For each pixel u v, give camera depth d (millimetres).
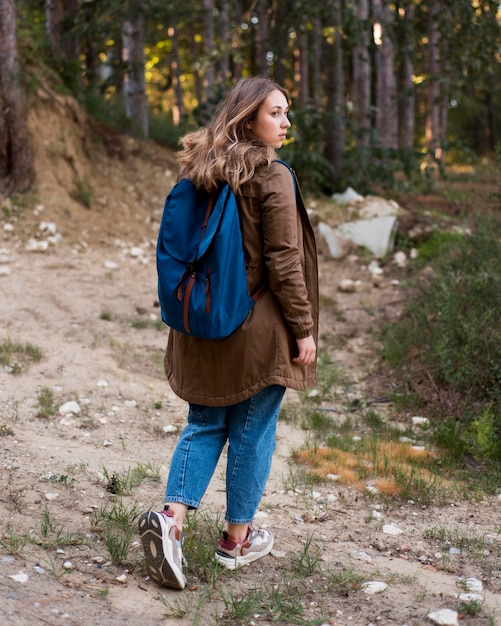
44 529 2891
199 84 18031
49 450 3852
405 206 10945
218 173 2479
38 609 2342
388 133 14094
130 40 11742
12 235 8477
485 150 29641
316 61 12852
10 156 9141
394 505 3602
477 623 2488
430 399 5145
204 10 12969
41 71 10289
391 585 2748
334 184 11445
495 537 3281
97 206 9664
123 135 11266
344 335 6797
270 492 3672
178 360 2674
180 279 2459
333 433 4625
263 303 2564
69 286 7410
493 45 11219
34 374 5066
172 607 2473
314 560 2926
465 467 4199
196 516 3244
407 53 12133
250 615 2484
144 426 4457
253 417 2648
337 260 9289
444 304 5543
